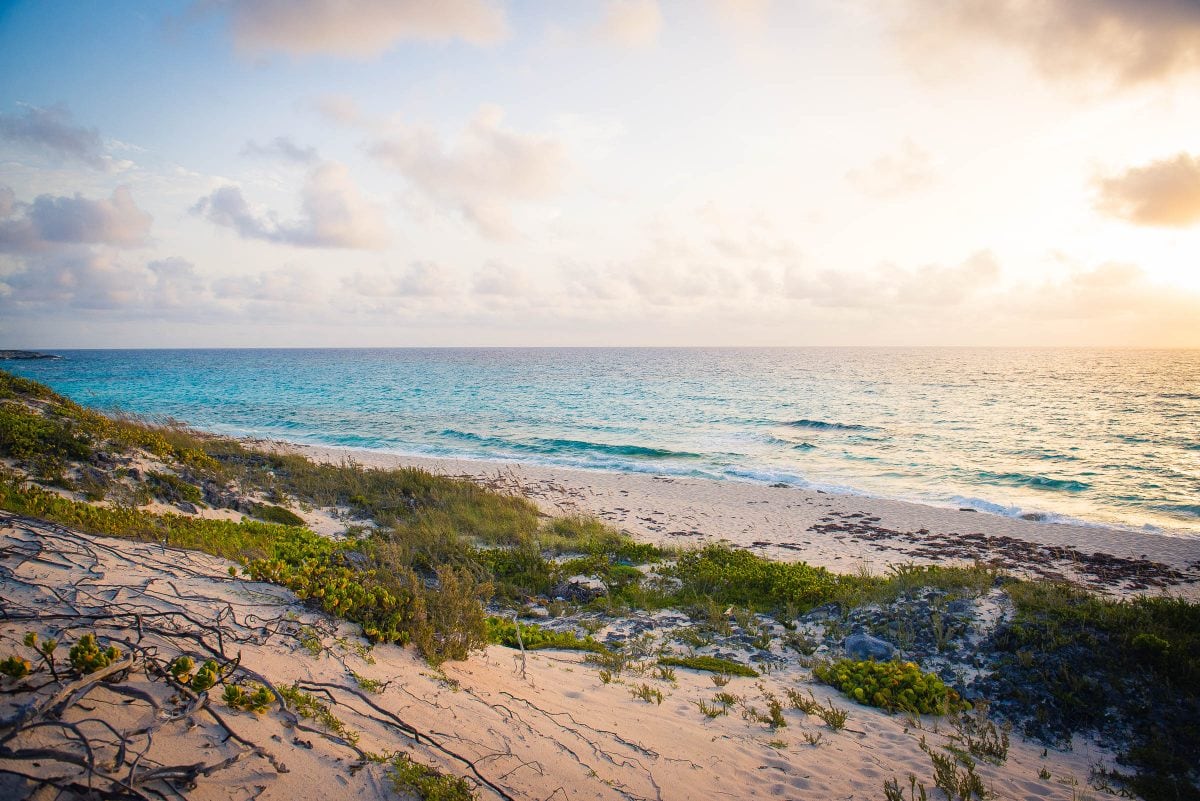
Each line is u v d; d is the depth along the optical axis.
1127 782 5.39
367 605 5.89
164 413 46.38
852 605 9.63
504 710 4.89
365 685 4.41
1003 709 6.68
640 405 58.31
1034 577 14.46
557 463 30.91
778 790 4.62
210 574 5.87
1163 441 36.78
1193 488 25.44
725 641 8.75
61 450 11.06
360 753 3.48
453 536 13.18
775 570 11.65
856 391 73.19
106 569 5.14
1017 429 41.97
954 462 30.98
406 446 35.38
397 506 15.70
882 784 4.92
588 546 14.05
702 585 11.30
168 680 3.35
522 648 7.29
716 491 24.34
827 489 25.31
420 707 4.40
